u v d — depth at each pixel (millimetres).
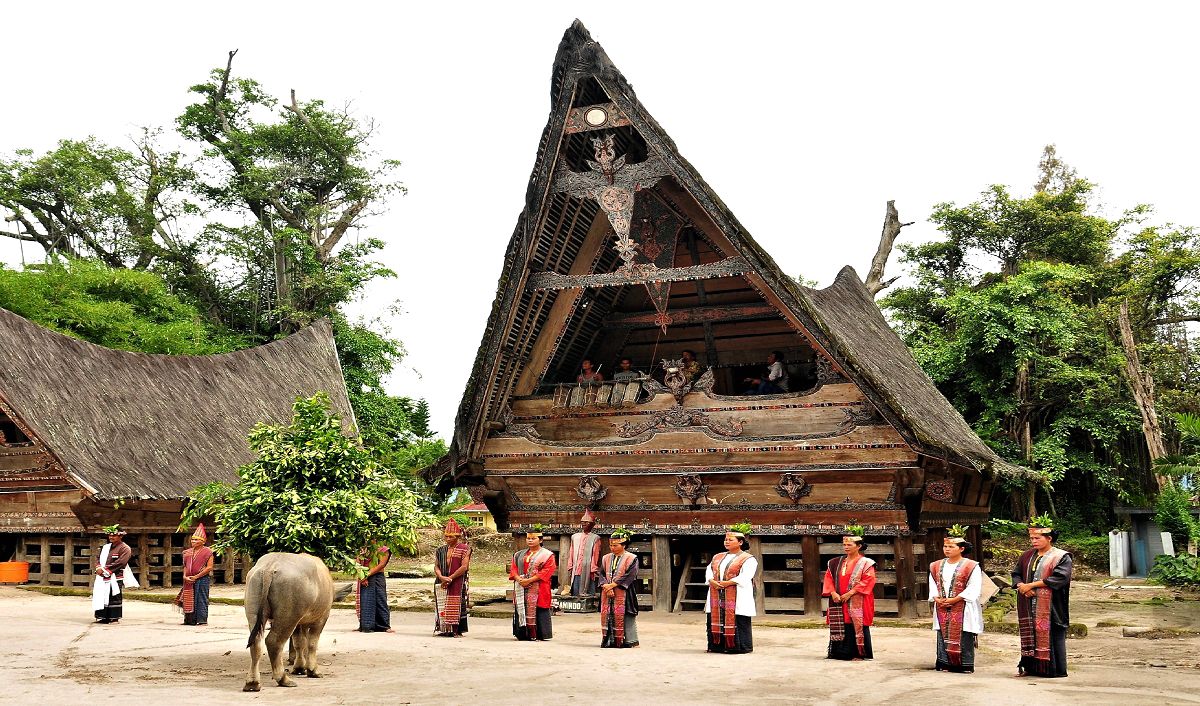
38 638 14906
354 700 9633
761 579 19047
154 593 23750
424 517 12570
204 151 52625
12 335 25531
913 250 46906
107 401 26734
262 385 33750
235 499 11859
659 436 19547
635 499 19984
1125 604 22750
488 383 20172
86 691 9977
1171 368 40688
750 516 19125
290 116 54375
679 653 13594
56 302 41594
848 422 18266
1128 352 33188
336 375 38000
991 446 37156
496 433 20719
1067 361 39969
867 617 12852
